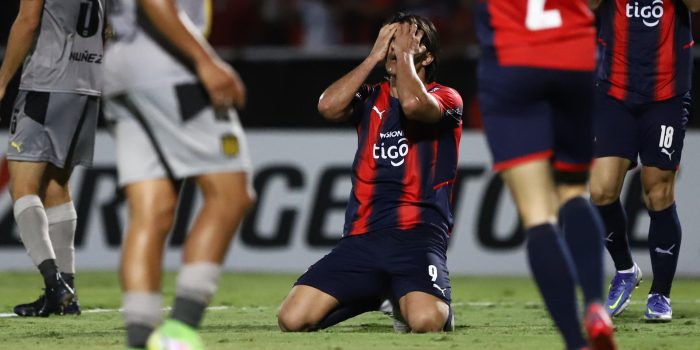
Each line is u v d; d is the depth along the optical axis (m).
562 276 13.82
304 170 43.78
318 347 17.25
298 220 43.38
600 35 23.31
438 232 20.72
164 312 25.81
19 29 22.36
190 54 13.50
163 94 13.77
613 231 23.20
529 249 14.05
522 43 14.36
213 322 23.16
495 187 42.00
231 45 55.84
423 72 21.27
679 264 40.66
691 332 20.28
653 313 22.88
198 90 13.84
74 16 23.28
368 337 18.94
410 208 20.61
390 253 20.17
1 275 40.69
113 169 44.28
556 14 14.47
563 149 14.81
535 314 25.55
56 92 23.23
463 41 54.25
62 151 23.44
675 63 22.78
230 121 13.94
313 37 57.12
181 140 13.81
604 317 13.55
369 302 20.73
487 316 24.95
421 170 20.75
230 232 13.95
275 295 32.16
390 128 20.95
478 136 42.44
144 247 14.07
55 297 23.03
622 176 23.06
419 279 20.02
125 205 43.88
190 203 43.66
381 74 43.00
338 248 20.73
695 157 40.91
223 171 13.91
